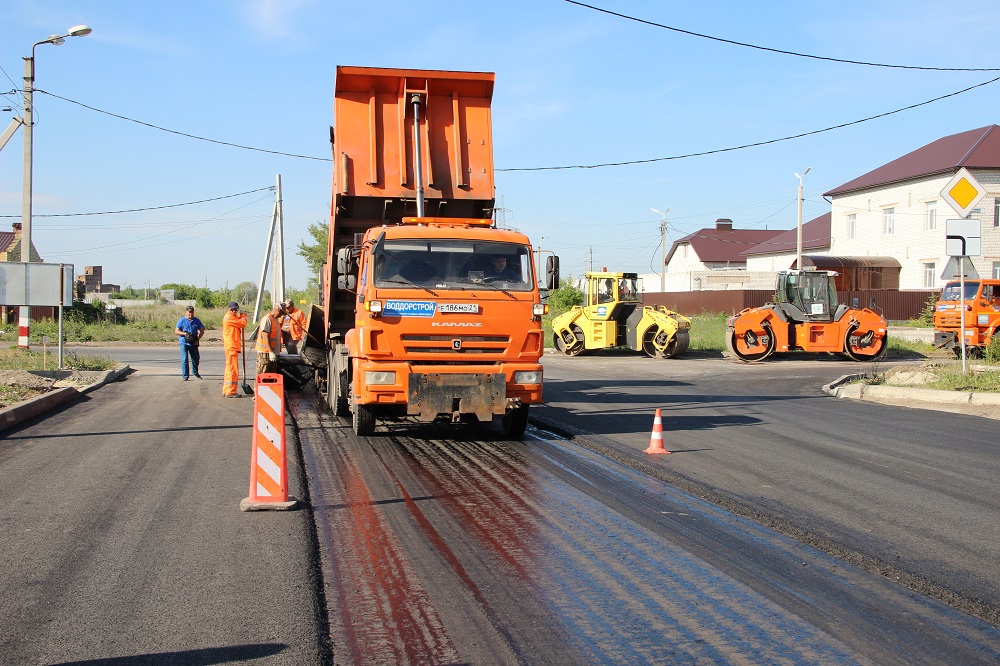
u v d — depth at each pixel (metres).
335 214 12.09
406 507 7.22
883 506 7.21
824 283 25.84
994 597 5.05
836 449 10.01
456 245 10.32
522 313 10.23
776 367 24.02
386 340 9.91
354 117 11.98
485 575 5.46
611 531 6.50
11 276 17.88
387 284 9.99
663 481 8.30
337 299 12.76
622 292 28.44
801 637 4.50
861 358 25.91
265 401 7.10
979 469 8.80
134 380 18.36
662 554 5.93
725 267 73.50
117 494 7.49
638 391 17.17
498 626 4.62
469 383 9.99
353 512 7.05
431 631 4.54
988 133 45.38
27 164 22.25
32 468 8.60
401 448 10.15
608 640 4.44
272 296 38.25
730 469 8.77
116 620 4.61
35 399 12.95
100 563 5.58
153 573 5.39
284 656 4.16
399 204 12.05
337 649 4.30
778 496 7.56
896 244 48.03
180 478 8.17
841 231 53.22
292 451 9.87
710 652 4.30
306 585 5.18
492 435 11.20
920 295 45.28
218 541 6.09
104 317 44.31
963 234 15.36
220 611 4.75
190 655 4.16
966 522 6.71
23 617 4.64
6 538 6.12
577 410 13.91
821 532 6.40
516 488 7.96
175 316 49.06
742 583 5.34
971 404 14.45
